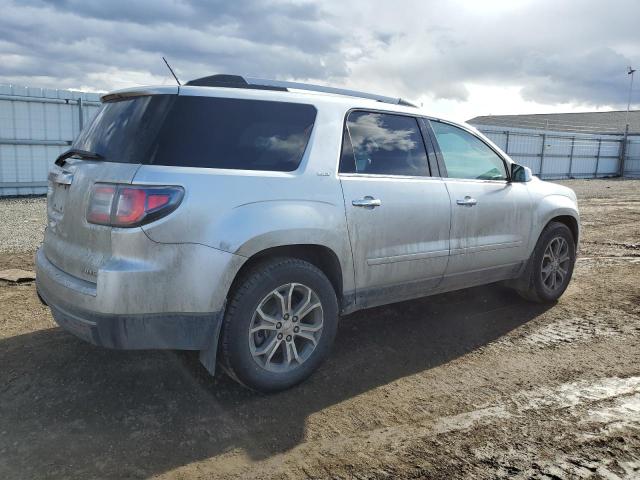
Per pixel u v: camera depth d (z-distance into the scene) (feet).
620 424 10.14
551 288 17.44
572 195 18.47
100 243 9.86
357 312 16.55
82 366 12.23
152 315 9.77
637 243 29.45
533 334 14.96
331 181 11.73
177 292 9.84
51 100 54.39
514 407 10.80
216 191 10.14
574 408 10.77
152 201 9.60
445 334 14.90
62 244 11.01
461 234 14.32
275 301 11.08
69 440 9.40
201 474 8.55
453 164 14.64
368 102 13.08
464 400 11.11
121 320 9.59
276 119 11.39
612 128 150.41
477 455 9.10
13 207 44.04
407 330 15.15
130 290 9.51
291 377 11.27
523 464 8.84
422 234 13.34
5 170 53.11
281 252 11.29
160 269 9.68
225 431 9.82
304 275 11.17
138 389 11.26
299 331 11.37
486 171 15.53
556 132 105.81
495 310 16.99
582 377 12.23
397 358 13.23
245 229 10.27
